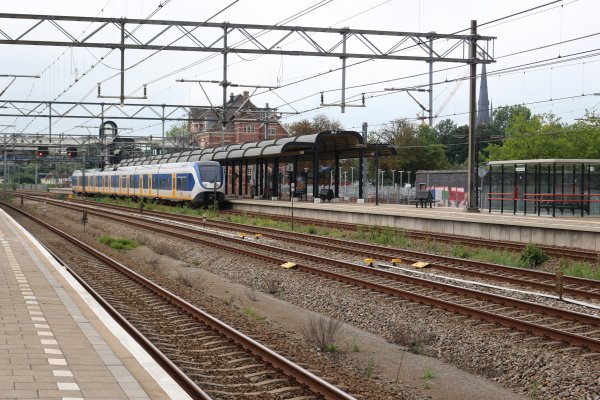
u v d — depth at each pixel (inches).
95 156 3811.5
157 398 303.4
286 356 471.5
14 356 370.3
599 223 1248.8
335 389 363.6
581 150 2608.3
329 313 680.4
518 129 2805.1
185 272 973.2
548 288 724.7
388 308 650.8
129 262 1025.5
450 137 4687.5
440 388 443.2
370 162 3777.1
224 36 1320.1
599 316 602.9
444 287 725.9
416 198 2009.1
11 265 781.3
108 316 491.5
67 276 696.4
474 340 528.1
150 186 2650.1
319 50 1338.6
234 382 404.5
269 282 820.6
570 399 410.9
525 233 1203.9
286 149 2007.9
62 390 310.3
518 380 454.9
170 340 508.1
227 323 580.1
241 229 1496.1
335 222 1641.2
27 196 3818.9
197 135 4188.0
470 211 1652.3
